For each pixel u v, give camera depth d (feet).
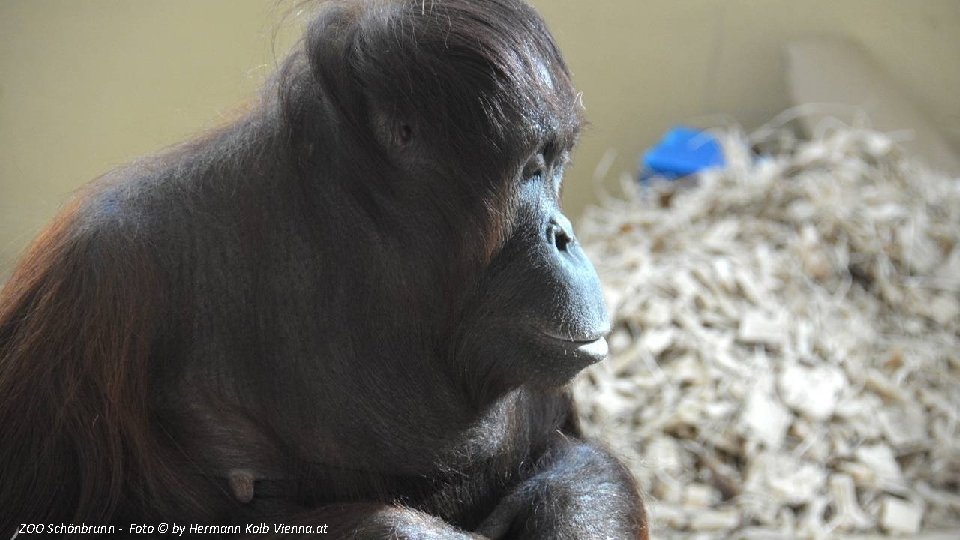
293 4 10.53
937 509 17.67
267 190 9.41
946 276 21.25
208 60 24.93
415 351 9.35
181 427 9.45
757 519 17.33
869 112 27.50
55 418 8.97
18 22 24.39
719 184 23.26
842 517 17.38
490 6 8.89
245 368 9.43
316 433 9.52
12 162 24.68
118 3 24.54
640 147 28.66
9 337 9.33
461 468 9.86
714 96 28.78
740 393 18.83
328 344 9.34
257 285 9.36
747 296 20.39
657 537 16.84
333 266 9.27
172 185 9.52
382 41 8.83
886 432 18.53
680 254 21.48
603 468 10.57
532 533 9.69
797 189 22.43
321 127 9.31
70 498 9.16
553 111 8.88
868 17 29.40
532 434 11.07
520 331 9.09
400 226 9.10
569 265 9.12
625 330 20.02
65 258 9.14
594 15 28.22
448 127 8.72
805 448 18.20
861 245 21.31
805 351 19.56
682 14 28.43
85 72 24.66
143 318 9.01
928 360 19.81
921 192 22.93
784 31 28.76
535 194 9.14
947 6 29.43
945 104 29.68
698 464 18.17
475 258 8.98
